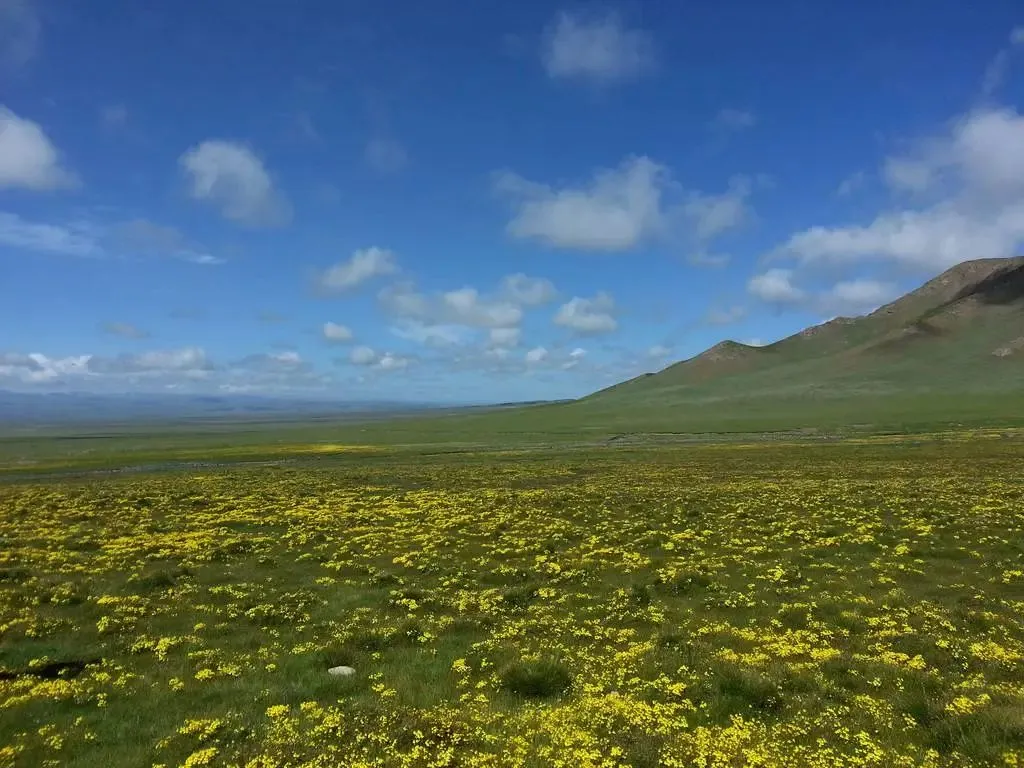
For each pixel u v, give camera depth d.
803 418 189.62
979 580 23.08
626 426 194.62
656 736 11.99
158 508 44.16
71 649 17.78
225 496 49.31
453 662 16.23
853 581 23.06
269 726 12.80
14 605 21.81
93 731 13.01
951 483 47.12
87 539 32.88
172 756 11.92
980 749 11.09
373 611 21.28
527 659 16.08
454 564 27.62
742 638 17.66
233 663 16.62
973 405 190.12
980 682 14.05
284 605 21.80
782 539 30.08
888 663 15.32
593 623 19.41
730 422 190.50
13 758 11.94
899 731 12.09
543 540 31.28
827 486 47.28
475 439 160.50
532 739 12.03
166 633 19.39
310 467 85.38
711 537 31.20
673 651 16.73
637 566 26.09
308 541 32.66
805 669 15.21
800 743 11.76
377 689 14.63
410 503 44.97
